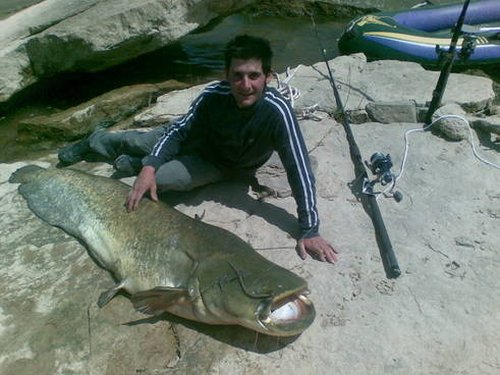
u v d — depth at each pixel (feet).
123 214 10.48
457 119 13.64
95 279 10.11
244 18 28.27
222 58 23.63
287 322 7.90
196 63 23.08
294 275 8.12
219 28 26.91
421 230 10.92
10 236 11.32
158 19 20.20
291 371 8.23
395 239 10.70
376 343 8.61
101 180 11.66
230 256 8.64
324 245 10.21
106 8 20.40
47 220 11.62
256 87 9.60
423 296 9.43
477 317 9.03
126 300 9.61
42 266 10.50
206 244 9.11
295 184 10.24
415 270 9.96
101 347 8.74
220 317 8.23
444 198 11.79
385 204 11.66
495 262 10.11
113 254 10.14
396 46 21.11
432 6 24.43
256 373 8.23
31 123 17.03
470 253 10.34
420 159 13.10
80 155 13.93
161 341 8.78
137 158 12.85
